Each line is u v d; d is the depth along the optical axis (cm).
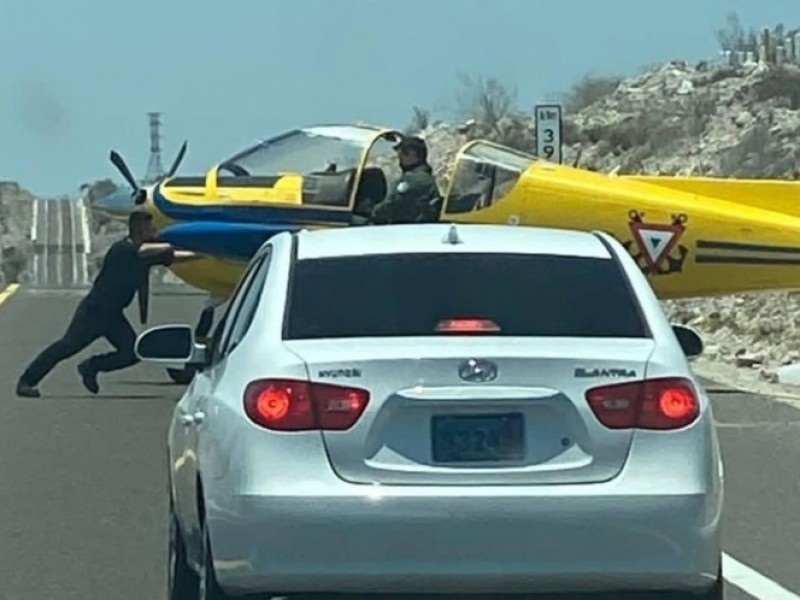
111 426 1455
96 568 959
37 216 7356
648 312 727
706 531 676
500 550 663
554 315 719
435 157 4312
